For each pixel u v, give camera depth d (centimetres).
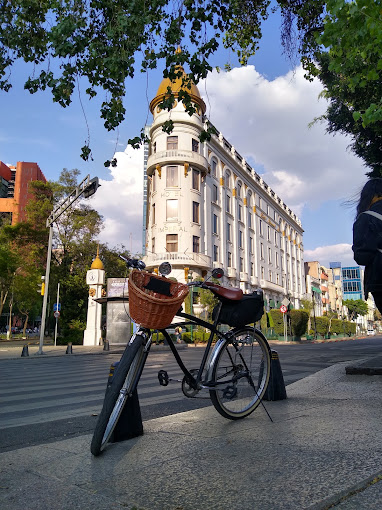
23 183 10688
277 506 175
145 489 204
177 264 3491
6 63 585
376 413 351
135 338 292
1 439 378
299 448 256
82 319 3738
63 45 454
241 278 4688
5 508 189
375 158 1208
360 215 298
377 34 345
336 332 6056
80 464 250
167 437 307
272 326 4056
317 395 474
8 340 4106
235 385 368
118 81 491
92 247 3950
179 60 496
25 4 551
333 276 11006
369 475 203
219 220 4269
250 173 5409
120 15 466
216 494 192
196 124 3769
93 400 608
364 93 989
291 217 7269
